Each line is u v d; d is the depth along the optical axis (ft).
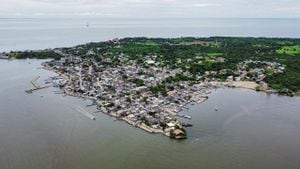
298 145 497.87
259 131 550.36
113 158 446.19
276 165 436.35
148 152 465.47
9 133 521.24
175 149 476.54
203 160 444.14
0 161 431.43
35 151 461.78
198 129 555.28
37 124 562.25
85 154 456.45
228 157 454.81
